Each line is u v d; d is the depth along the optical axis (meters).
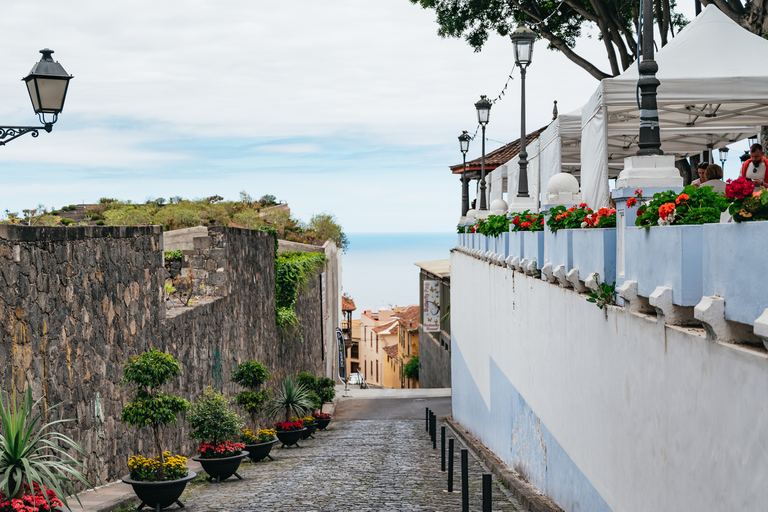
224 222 34.19
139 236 12.48
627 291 6.05
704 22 10.84
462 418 23.20
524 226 12.02
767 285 3.86
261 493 10.81
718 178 8.68
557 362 9.16
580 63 19.81
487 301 16.64
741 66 10.15
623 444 6.39
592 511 7.46
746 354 4.05
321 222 41.31
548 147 15.40
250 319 20.36
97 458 10.58
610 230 6.93
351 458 15.61
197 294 17.66
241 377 16.41
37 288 9.04
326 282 36.69
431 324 39.34
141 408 9.59
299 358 28.19
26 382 8.70
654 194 5.84
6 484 6.80
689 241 4.92
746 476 4.06
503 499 10.48
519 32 14.64
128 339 11.89
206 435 12.47
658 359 5.46
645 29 6.45
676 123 13.41
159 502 9.41
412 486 11.45
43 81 8.73
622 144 16.20
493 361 15.60
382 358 76.56
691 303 4.93
